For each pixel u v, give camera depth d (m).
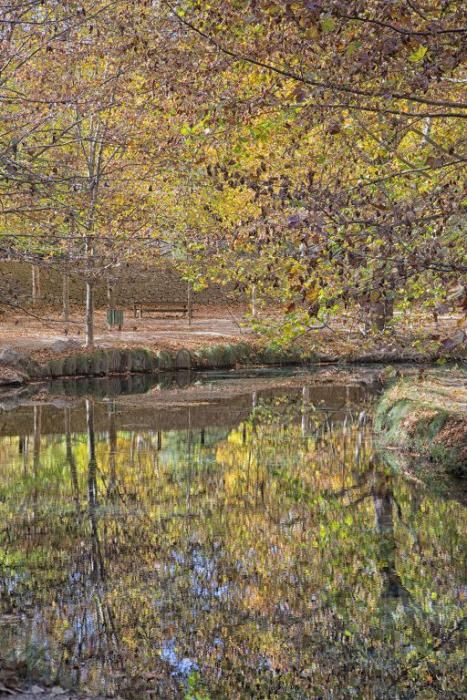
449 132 14.63
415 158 13.24
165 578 10.55
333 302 8.66
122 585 10.23
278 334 12.66
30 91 11.34
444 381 21.34
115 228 12.16
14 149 10.01
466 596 10.16
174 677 7.91
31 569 10.83
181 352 34.56
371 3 9.41
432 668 8.32
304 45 10.19
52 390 28.59
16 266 52.34
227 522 13.14
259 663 8.28
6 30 10.47
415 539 12.37
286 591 10.22
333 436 20.44
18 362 30.88
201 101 11.07
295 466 17.23
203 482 15.91
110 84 11.76
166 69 11.37
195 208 15.63
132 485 15.65
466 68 11.85
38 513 13.59
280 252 9.91
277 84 10.41
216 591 10.12
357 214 8.77
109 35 11.92
